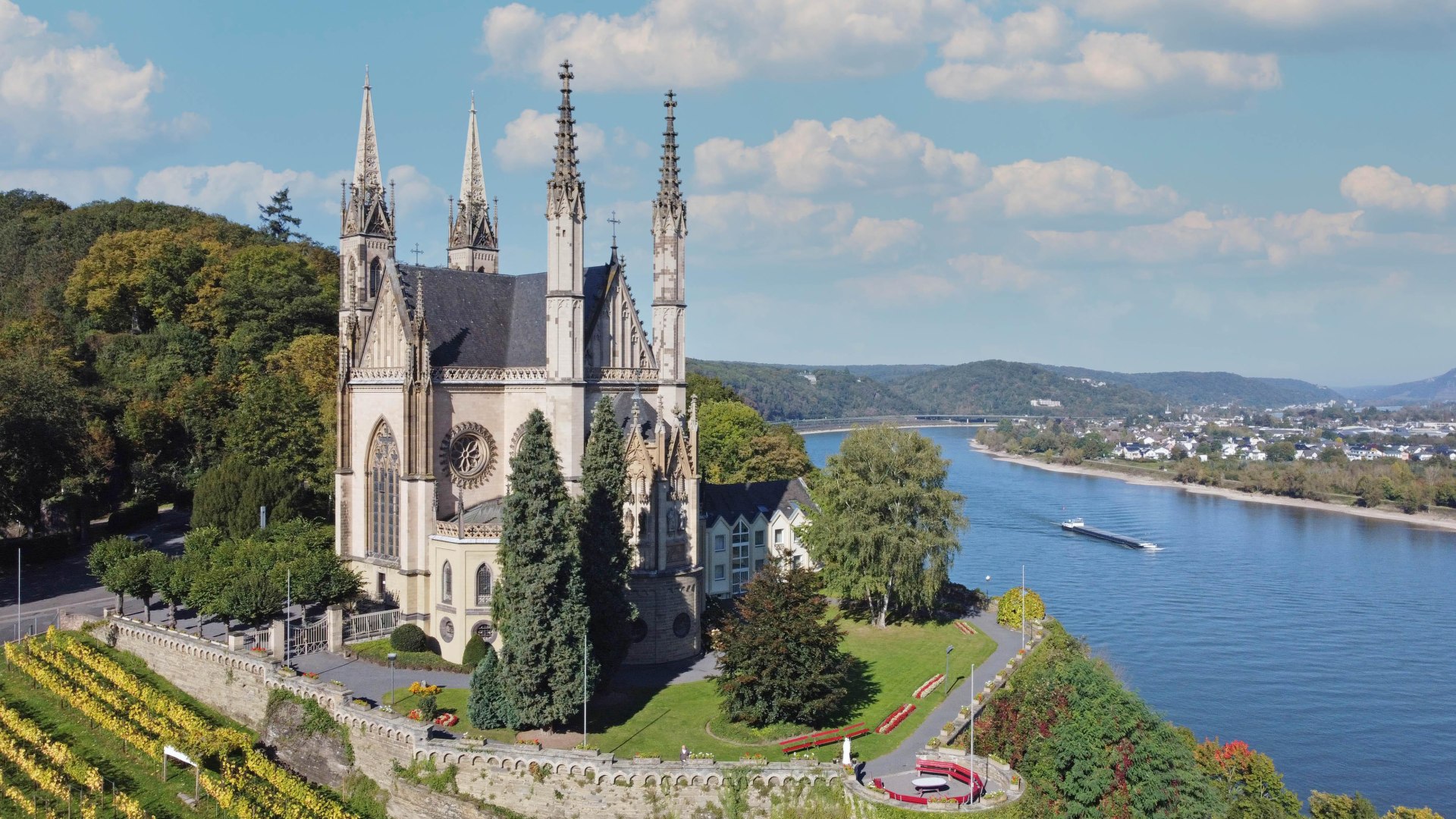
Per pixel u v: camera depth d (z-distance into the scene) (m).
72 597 134.12
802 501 155.88
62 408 152.25
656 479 113.62
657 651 114.06
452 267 151.50
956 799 78.88
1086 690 96.38
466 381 118.38
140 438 175.75
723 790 82.06
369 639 113.81
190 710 101.38
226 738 94.44
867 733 94.50
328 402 170.12
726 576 145.25
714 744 90.06
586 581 98.69
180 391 185.38
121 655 115.62
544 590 89.06
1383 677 160.12
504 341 123.75
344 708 91.94
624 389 124.38
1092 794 89.25
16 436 142.62
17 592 135.12
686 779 82.19
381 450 121.94
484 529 109.88
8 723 99.56
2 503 144.50
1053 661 122.06
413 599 114.56
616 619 100.50
